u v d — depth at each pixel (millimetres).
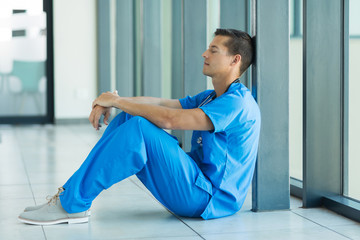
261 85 2732
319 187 2865
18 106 8406
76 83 8430
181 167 2402
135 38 7160
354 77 2824
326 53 2812
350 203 2695
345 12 2797
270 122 2764
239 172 2541
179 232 2359
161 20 5816
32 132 7238
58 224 2480
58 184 3570
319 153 2850
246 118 2445
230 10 3930
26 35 8336
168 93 5738
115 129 2391
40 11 8336
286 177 2803
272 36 2717
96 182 2383
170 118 2379
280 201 2803
